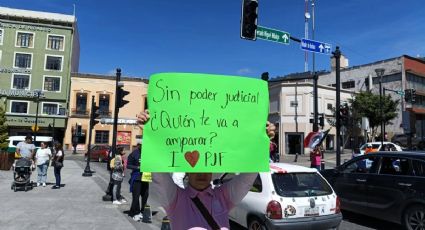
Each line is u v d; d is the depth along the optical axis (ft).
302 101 148.56
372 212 29.22
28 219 27.94
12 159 72.33
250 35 43.91
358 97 153.38
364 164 30.86
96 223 27.30
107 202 36.45
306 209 22.48
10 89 176.45
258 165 9.49
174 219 9.30
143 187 29.81
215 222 9.19
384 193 28.30
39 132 179.73
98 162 107.86
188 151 9.18
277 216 21.90
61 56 183.62
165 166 9.05
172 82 9.39
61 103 181.68
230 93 9.59
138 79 191.21
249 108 9.67
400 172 27.86
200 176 9.46
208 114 9.40
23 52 179.63
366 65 182.29
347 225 30.17
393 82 172.24
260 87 9.85
